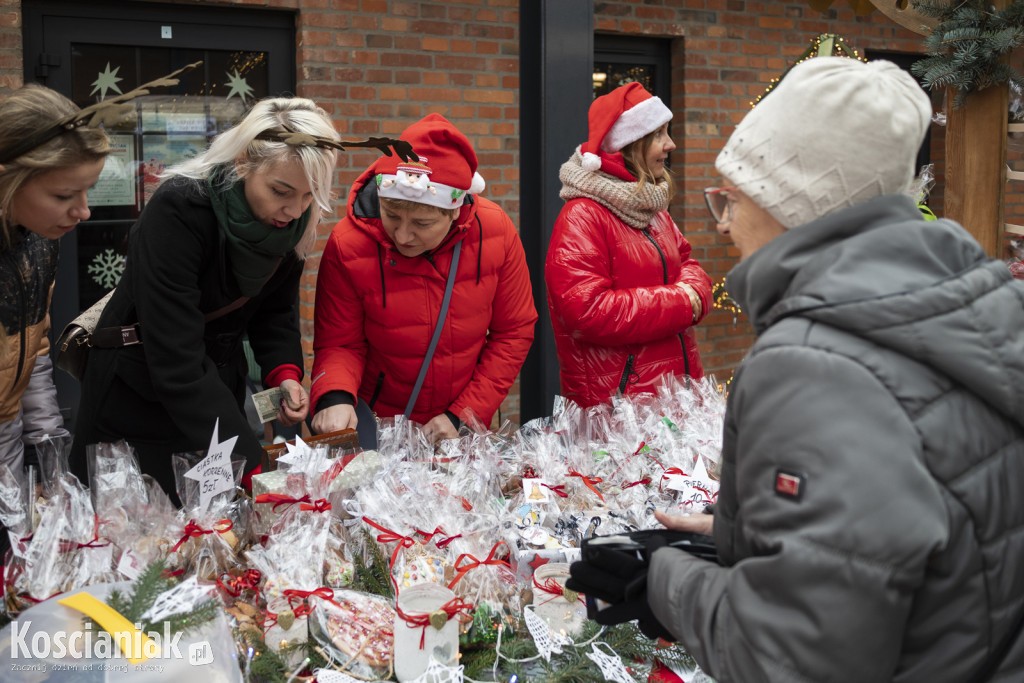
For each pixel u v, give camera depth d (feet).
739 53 17.07
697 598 3.03
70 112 4.78
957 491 2.65
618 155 7.79
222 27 13.39
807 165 2.95
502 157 15.31
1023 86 8.77
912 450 2.57
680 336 8.11
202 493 4.58
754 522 2.76
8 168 4.56
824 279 2.81
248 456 5.63
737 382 2.97
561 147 7.86
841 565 2.50
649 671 4.20
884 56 18.92
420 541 4.66
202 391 5.48
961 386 2.73
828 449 2.57
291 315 6.76
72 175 4.72
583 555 3.68
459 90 14.80
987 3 8.71
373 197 6.92
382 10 14.05
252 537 4.75
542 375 8.25
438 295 6.97
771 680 2.61
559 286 7.55
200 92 13.41
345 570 4.55
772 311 2.97
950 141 9.36
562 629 4.35
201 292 5.65
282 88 13.97
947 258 2.88
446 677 3.83
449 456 6.05
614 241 7.70
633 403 7.15
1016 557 2.78
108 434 6.06
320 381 6.75
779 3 17.29
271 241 5.45
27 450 7.73
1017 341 2.79
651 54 16.85
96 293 13.19
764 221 3.15
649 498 5.68
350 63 13.92
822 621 2.52
